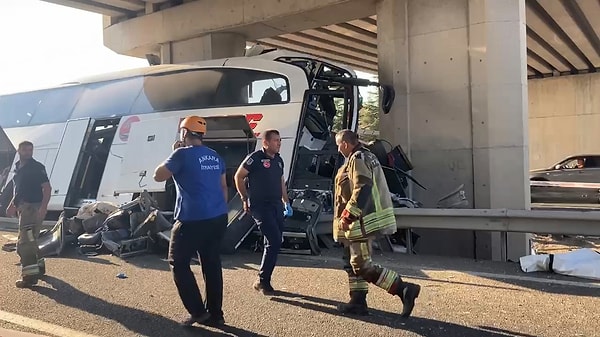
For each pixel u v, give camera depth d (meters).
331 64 11.54
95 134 13.41
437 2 12.19
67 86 14.60
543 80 31.73
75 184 12.98
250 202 6.44
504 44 11.42
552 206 18.14
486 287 6.58
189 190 5.18
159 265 8.21
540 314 5.46
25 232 6.98
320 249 9.41
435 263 8.23
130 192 11.45
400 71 12.62
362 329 5.09
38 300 6.34
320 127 11.87
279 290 6.57
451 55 12.02
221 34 16.11
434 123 12.20
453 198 11.80
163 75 12.72
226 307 5.88
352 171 5.20
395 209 9.46
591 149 30.30
